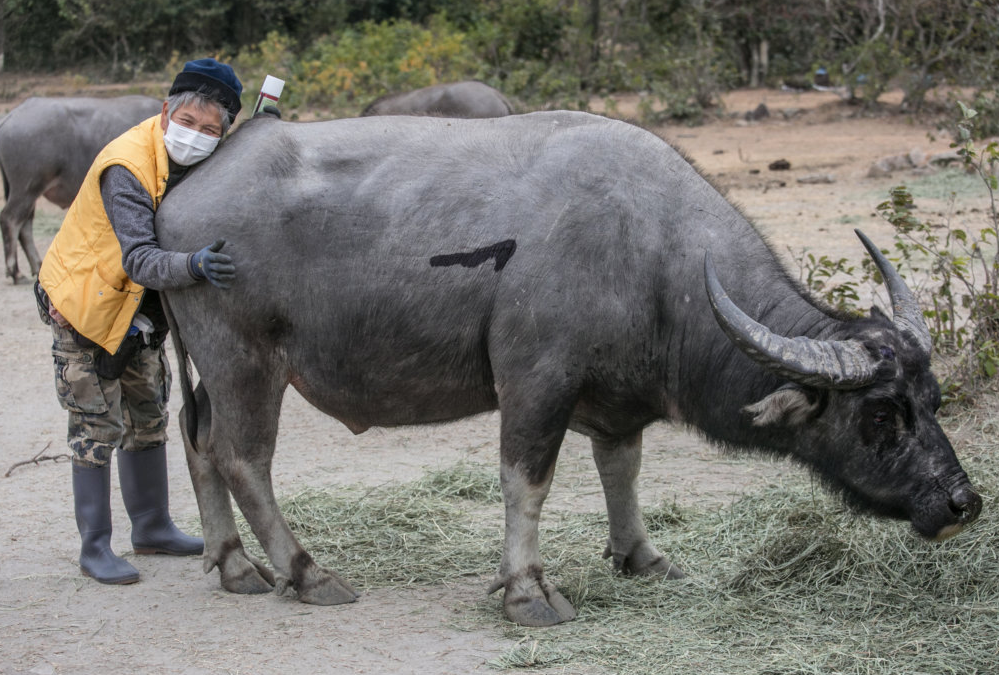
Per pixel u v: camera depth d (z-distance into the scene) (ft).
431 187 14.15
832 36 94.32
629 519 15.60
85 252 14.79
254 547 17.24
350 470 20.95
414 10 126.31
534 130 14.60
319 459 21.72
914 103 74.69
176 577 16.15
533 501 14.23
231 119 14.94
